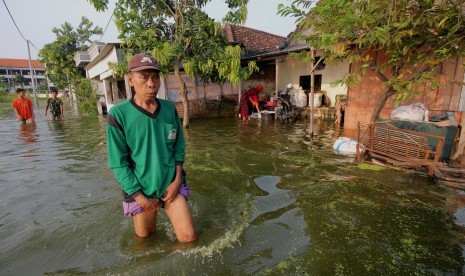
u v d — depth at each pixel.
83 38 24.14
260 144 6.48
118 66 8.15
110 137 2.10
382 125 4.79
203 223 2.88
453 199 3.41
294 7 4.53
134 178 2.24
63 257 2.35
